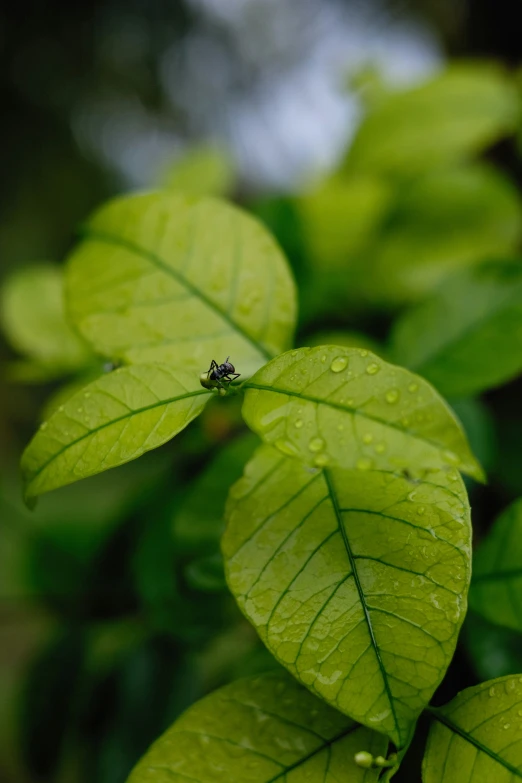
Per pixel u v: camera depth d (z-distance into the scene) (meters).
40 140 1.56
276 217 0.49
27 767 0.45
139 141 1.52
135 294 0.32
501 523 0.30
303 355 0.27
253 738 0.27
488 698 0.27
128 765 0.39
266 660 0.34
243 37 1.24
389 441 0.25
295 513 0.28
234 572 0.27
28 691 0.45
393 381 0.26
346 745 0.27
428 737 0.27
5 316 0.44
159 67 1.41
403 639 0.26
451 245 0.48
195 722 0.28
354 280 0.49
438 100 0.49
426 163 0.49
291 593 0.27
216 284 0.31
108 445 0.27
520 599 0.29
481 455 0.37
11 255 1.51
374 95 0.58
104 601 0.46
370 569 0.27
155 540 0.38
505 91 0.50
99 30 1.43
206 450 0.41
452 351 0.34
